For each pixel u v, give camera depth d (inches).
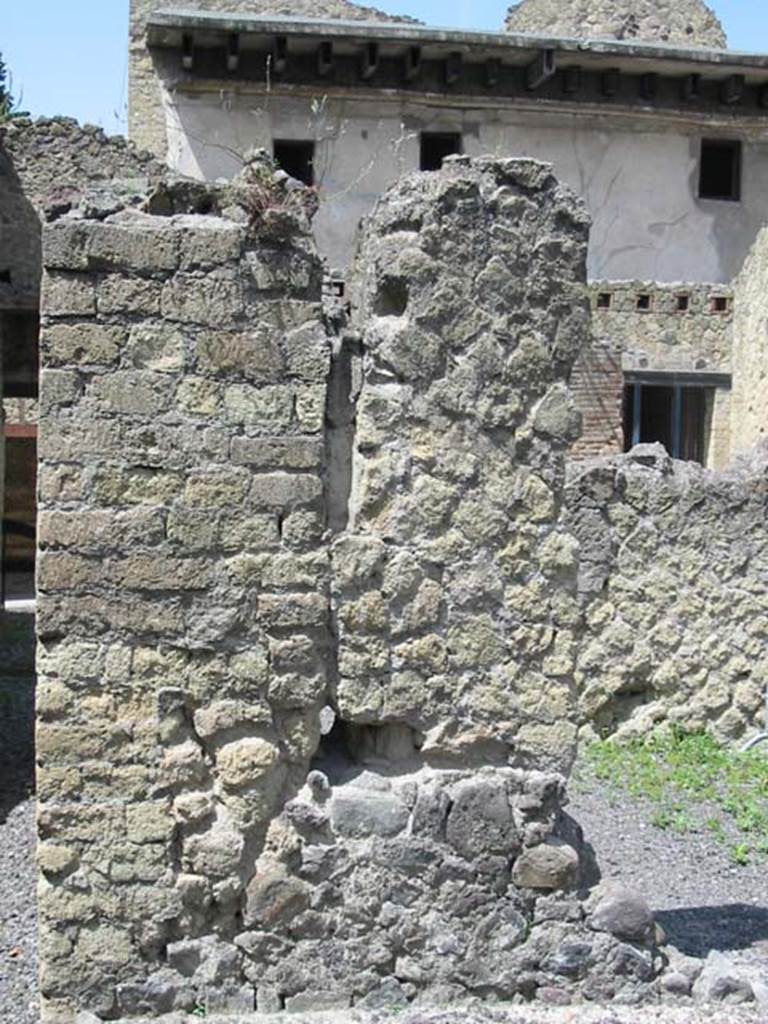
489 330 205.6
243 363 195.6
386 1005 202.5
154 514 193.2
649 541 396.2
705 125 725.3
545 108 700.0
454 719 206.8
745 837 316.5
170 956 196.2
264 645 198.2
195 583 194.9
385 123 683.4
